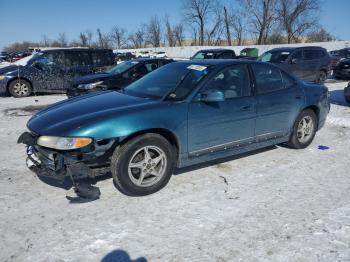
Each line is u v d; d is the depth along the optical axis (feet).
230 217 11.34
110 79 30.91
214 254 9.45
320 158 17.08
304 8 159.94
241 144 15.26
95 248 9.68
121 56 117.50
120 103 13.29
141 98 13.87
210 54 55.47
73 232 10.42
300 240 10.10
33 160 12.48
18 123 25.18
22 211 11.62
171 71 15.56
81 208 11.84
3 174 14.90
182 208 11.90
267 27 164.86
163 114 12.60
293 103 17.06
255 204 12.25
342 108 30.89
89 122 11.67
